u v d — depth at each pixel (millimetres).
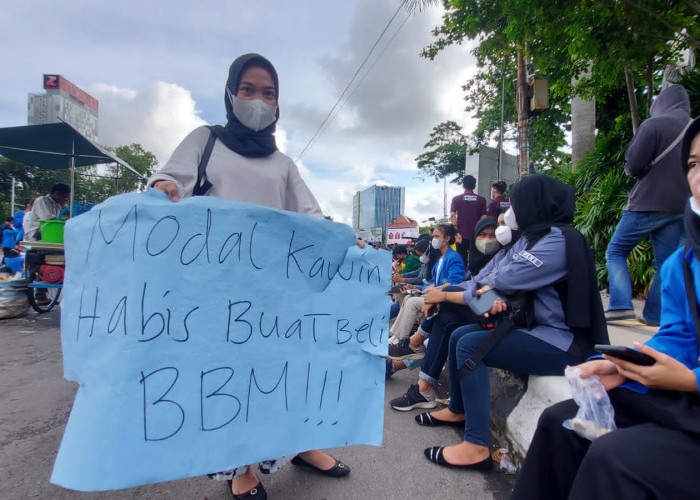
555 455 1267
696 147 1120
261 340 1389
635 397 1130
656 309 2697
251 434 1324
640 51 3977
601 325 1741
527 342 1824
